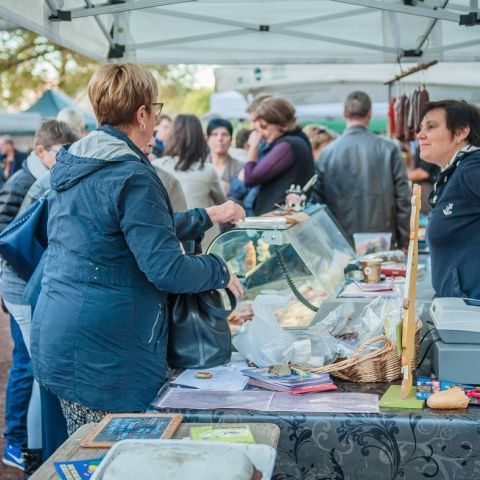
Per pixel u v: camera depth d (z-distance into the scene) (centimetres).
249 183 507
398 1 364
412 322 228
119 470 142
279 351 261
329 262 365
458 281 286
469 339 236
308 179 507
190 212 285
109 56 490
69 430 251
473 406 221
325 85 847
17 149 1252
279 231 327
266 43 524
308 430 214
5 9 312
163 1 371
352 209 558
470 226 284
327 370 245
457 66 641
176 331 262
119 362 237
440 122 297
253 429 189
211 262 248
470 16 356
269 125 505
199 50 522
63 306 240
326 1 459
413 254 230
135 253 231
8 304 365
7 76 1980
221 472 140
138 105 244
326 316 291
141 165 237
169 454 147
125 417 201
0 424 465
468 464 212
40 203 320
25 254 317
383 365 243
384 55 527
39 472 170
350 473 216
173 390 239
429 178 650
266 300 310
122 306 237
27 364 379
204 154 487
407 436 212
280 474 218
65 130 388
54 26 382
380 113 966
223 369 261
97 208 234
